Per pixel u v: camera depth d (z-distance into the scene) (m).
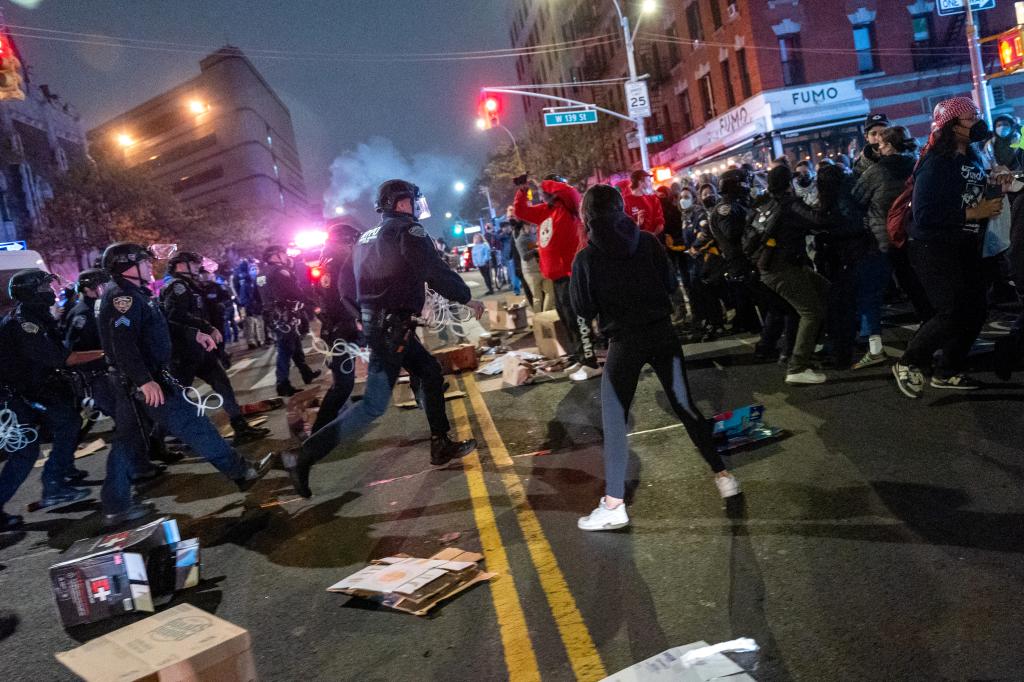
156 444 7.35
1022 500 3.78
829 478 4.43
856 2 29.39
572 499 4.79
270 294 9.77
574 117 23.58
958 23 29.78
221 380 7.82
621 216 4.08
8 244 13.72
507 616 3.47
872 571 3.36
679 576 3.59
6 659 3.89
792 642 2.96
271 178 112.50
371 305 4.95
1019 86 30.33
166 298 7.57
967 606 3.00
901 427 5.03
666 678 2.73
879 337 6.56
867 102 28.89
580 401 7.15
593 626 3.28
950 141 4.92
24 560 5.40
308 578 4.25
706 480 4.73
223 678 2.73
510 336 12.32
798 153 28.69
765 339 7.54
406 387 8.21
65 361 6.33
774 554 3.66
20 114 41.25
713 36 32.09
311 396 7.29
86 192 37.16
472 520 4.70
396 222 4.86
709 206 8.64
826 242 6.73
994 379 5.62
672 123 39.03
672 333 4.22
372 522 4.96
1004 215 5.86
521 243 10.23
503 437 6.40
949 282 5.12
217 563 4.68
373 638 3.48
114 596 4.14
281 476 6.36
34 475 8.22
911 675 2.66
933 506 3.88
